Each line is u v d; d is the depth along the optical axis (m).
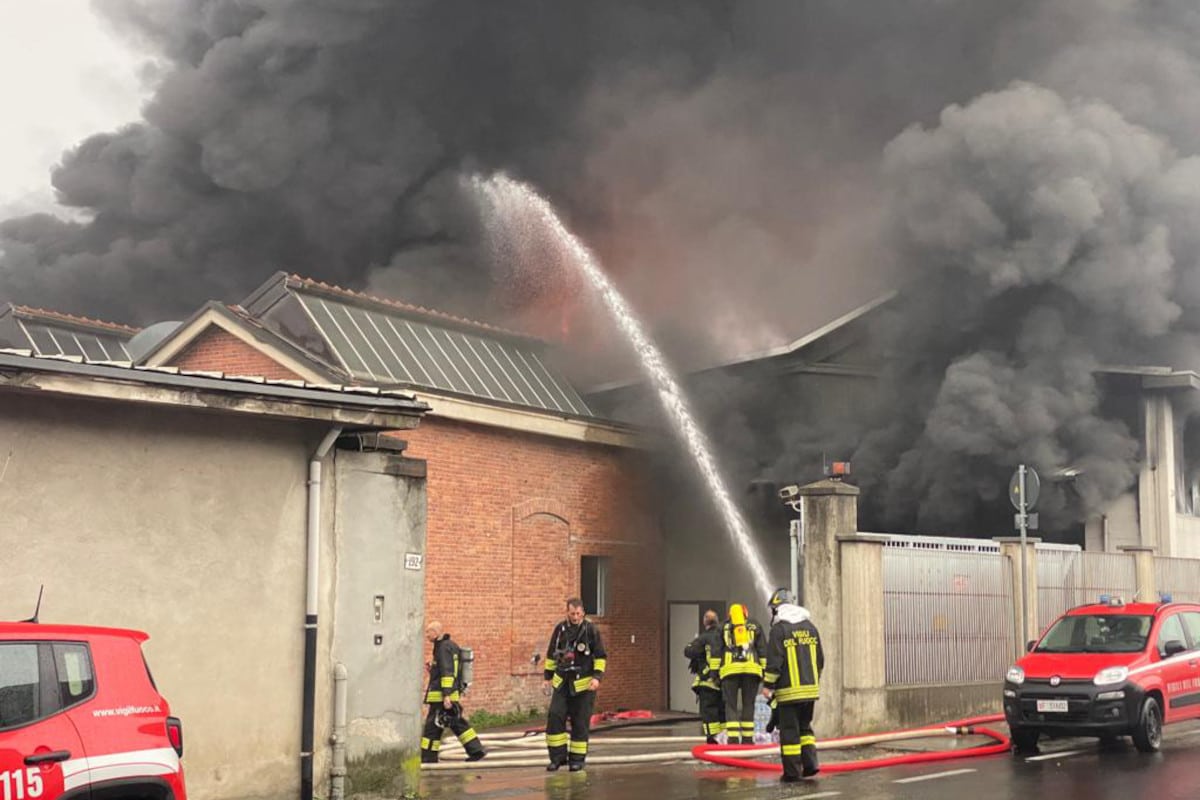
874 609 14.23
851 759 11.96
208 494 8.71
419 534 10.18
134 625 8.22
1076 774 10.76
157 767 6.28
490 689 18.38
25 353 7.41
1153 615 12.92
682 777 11.06
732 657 13.20
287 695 9.02
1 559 7.65
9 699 5.79
